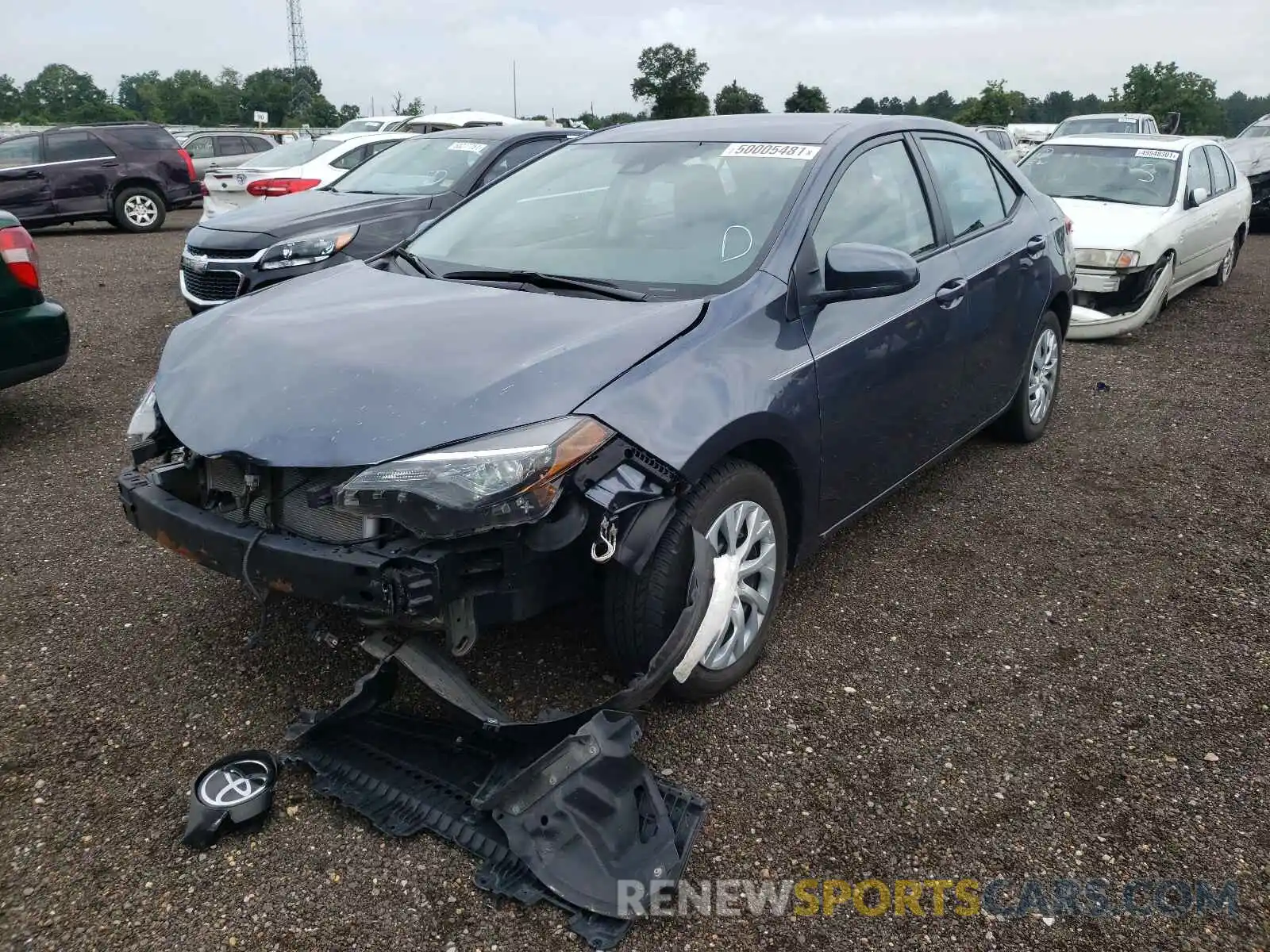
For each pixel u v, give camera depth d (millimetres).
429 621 2447
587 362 2645
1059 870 2424
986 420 4629
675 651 2492
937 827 2561
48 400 6105
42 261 11602
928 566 3984
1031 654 3357
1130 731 2949
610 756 2418
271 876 2355
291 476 2600
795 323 3131
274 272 6688
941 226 4086
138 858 2412
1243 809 2621
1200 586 3830
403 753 2699
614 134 4199
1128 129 18531
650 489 2543
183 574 3826
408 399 2523
